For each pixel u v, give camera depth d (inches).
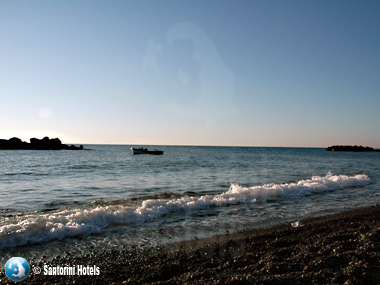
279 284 149.7
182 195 452.8
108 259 193.3
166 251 207.6
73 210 325.1
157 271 173.2
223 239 234.2
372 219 289.0
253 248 209.5
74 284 157.5
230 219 301.4
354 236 223.6
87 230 256.1
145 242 228.4
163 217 309.1
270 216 315.3
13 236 223.6
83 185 593.0
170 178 725.9
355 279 153.3
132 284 156.7
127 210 310.8
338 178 617.9
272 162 1475.1
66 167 1079.0
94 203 380.8
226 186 582.2
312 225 268.8
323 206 370.0
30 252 205.8
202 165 1214.9
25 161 1434.5
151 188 549.6
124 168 1041.5
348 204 384.2
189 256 197.0
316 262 174.9
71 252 206.5
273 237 235.9
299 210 345.4
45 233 239.6
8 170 948.6
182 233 252.4
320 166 1187.9
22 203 398.3
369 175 811.4
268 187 474.0
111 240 233.6
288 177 763.4
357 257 179.8
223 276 161.3
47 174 823.7
